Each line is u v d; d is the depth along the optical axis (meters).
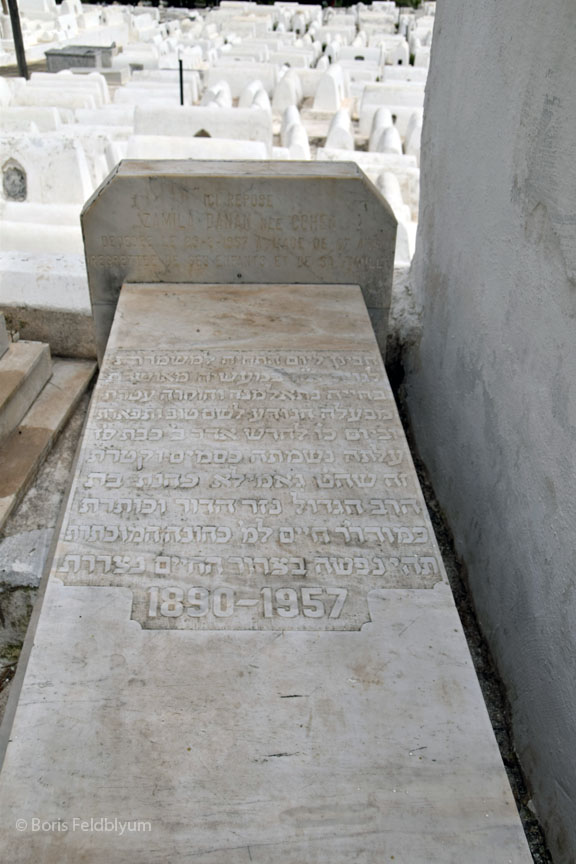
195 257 3.45
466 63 3.01
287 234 3.42
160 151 6.66
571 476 2.08
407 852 1.52
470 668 1.86
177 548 2.15
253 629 1.94
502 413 2.62
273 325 3.20
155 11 26.72
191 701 1.77
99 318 3.60
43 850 1.49
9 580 2.91
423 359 3.72
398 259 5.02
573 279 2.06
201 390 2.79
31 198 6.84
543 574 2.27
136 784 1.60
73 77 12.24
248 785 1.61
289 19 24.25
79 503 2.28
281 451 2.51
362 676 1.84
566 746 2.10
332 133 8.79
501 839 1.54
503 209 2.61
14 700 2.24
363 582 2.08
